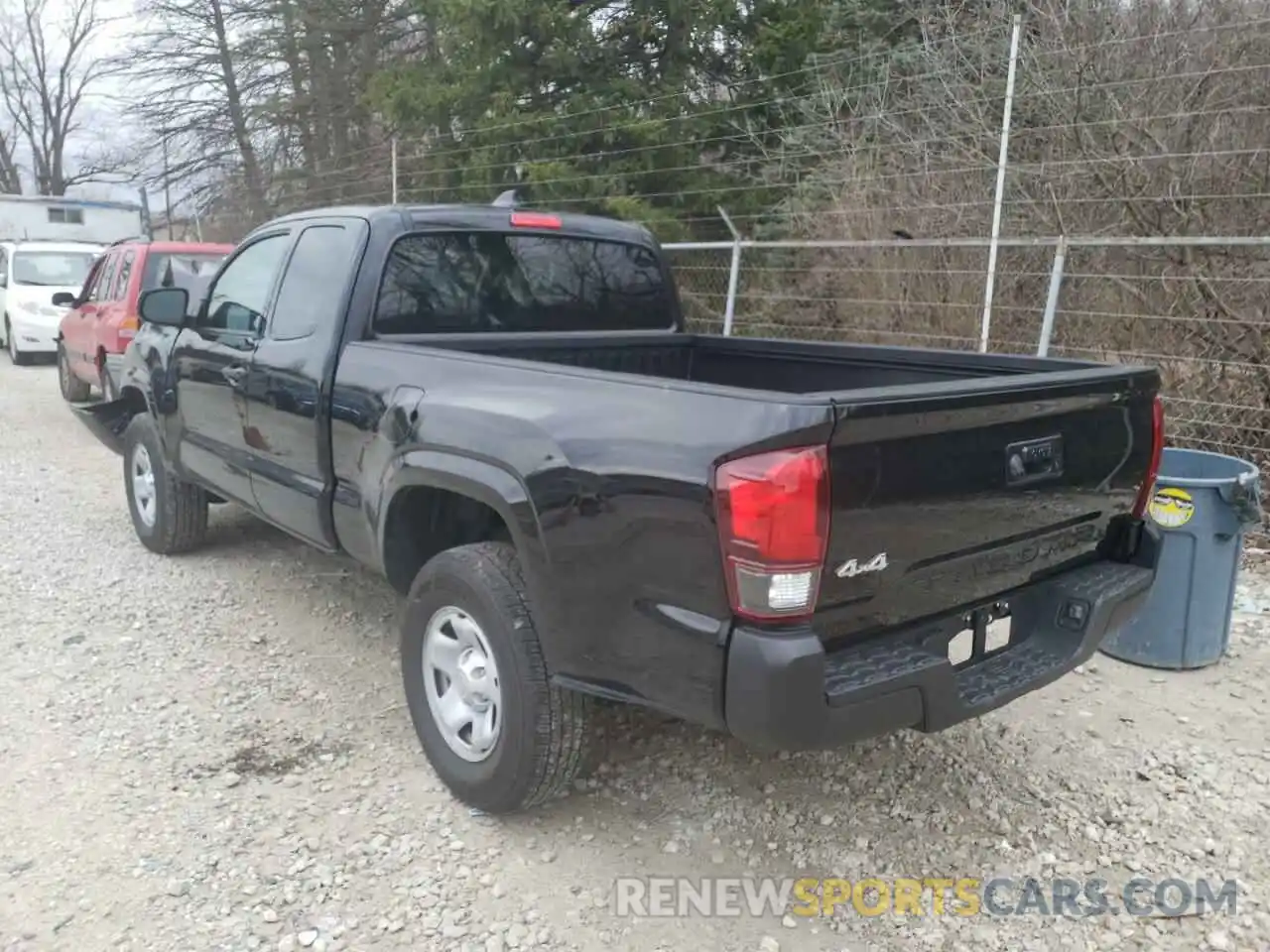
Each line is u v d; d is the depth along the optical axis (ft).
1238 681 14.82
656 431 8.86
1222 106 23.40
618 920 9.66
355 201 65.46
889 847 10.85
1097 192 25.16
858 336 31.58
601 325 15.70
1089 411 10.45
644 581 8.98
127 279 31.30
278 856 10.49
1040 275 25.27
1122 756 12.71
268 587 18.24
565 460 9.52
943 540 9.14
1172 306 23.56
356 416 12.57
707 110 42.73
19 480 26.32
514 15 40.78
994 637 11.41
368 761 12.37
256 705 13.79
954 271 26.48
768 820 11.27
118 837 10.75
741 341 15.74
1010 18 29.76
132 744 12.69
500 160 43.14
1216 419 22.80
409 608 11.68
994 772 12.32
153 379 18.38
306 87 75.56
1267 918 9.77
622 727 13.21
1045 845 10.91
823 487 8.05
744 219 40.42
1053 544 10.64
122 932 9.37
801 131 38.45
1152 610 15.03
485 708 11.03
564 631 9.79
